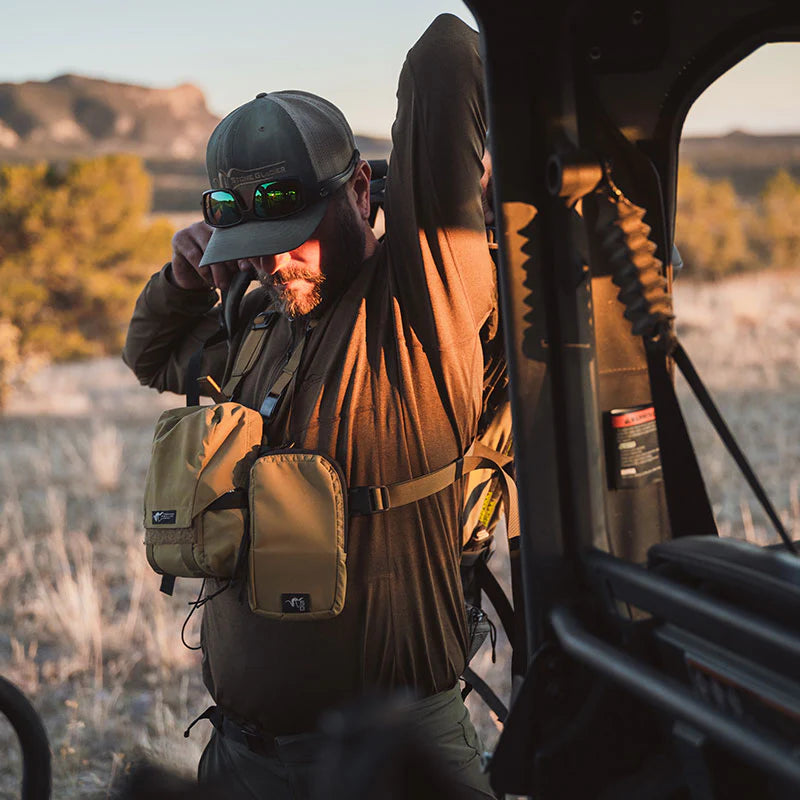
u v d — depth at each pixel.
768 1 1.25
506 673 4.00
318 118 1.92
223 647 1.95
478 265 1.87
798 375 10.46
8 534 6.24
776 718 0.90
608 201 1.22
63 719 3.84
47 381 15.30
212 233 2.10
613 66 1.26
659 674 0.98
